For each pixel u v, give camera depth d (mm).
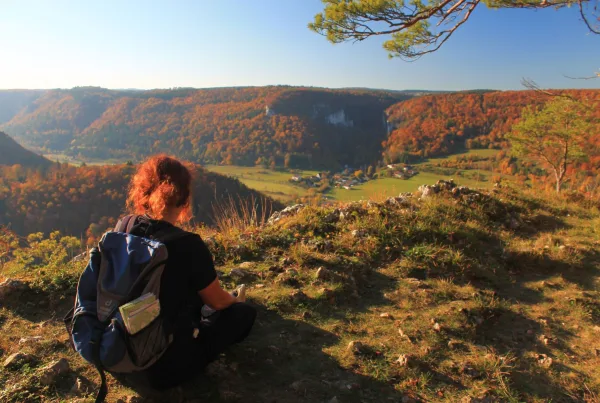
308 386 2061
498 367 2328
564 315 3094
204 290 1782
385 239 4148
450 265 3781
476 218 5082
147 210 1813
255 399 1940
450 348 2520
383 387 2113
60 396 1864
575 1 5336
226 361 2227
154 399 1886
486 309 3020
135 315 1471
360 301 3129
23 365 2051
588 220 5641
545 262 4074
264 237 4117
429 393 2086
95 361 1512
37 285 2928
